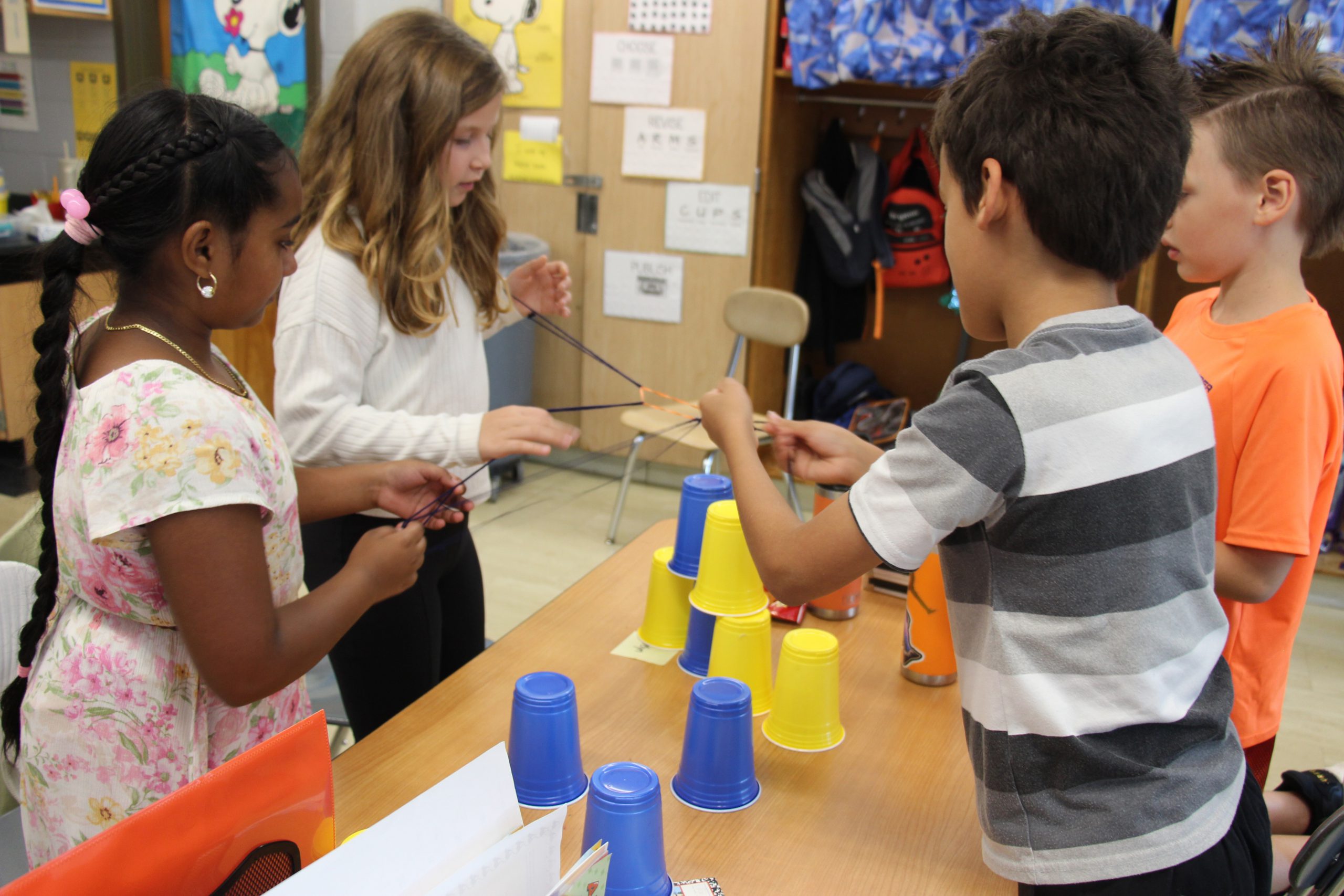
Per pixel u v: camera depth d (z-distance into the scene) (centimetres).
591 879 60
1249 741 124
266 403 341
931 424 73
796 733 108
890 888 86
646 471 386
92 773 93
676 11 342
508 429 129
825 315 403
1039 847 75
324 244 131
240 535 86
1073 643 73
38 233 319
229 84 369
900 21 315
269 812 62
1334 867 103
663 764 103
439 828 59
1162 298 365
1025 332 79
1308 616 302
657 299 372
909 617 122
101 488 84
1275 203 108
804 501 357
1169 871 73
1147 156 70
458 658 161
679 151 355
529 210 383
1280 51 113
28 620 118
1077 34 72
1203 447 77
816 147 407
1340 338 344
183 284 90
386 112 128
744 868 88
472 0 370
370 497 121
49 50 382
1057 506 72
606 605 140
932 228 383
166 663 93
